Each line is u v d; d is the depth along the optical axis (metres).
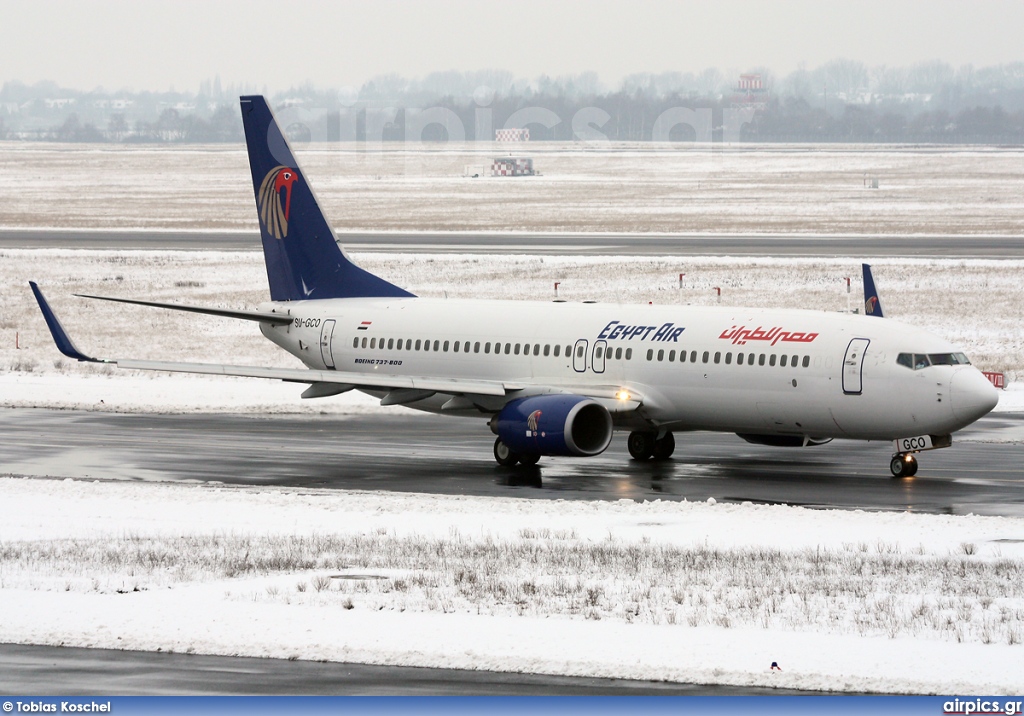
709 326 166.00
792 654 81.81
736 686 76.75
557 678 78.19
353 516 131.75
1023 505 139.75
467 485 153.62
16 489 145.50
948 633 86.19
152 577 101.94
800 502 142.12
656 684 77.12
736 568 105.19
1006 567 105.31
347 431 194.62
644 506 137.00
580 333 173.88
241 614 90.75
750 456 175.50
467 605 92.94
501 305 184.88
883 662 80.31
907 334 155.12
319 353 195.88
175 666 80.56
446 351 183.25
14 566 105.88
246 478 157.12
